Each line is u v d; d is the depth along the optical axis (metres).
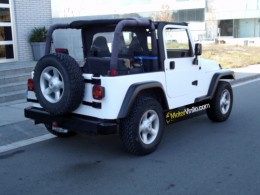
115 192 4.59
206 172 5.17
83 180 4.96
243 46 31.72
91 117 5.48
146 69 6.22
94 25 6.36
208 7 52.31
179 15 53.06
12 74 11.09
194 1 51.69
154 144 5.92
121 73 5.70
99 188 4.71
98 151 6.11
